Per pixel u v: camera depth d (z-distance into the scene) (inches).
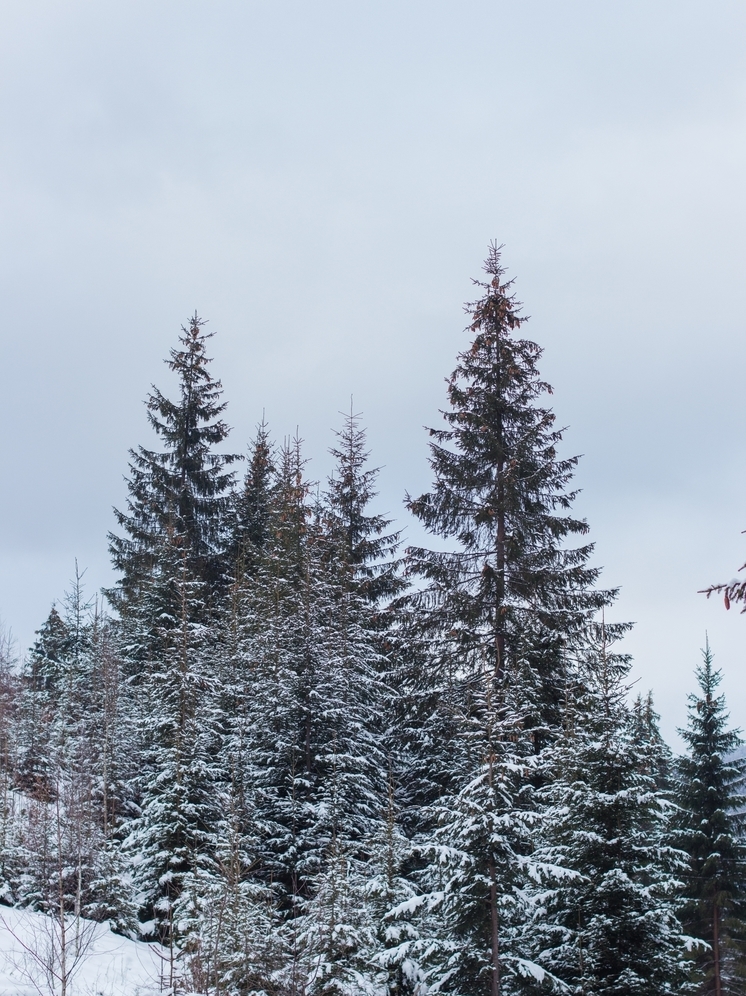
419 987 783.7
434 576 1112.2
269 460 1983.3
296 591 1363.2
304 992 738.8
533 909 755.4
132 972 831.1
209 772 971.3
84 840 949.8
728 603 284.8
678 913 1109.1
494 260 1229.7
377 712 1189.7
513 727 782.5
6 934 845.8
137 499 1765.5
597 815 770.8
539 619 1060.5
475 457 1162.6
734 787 1159.0
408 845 887.1
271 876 1010.1
